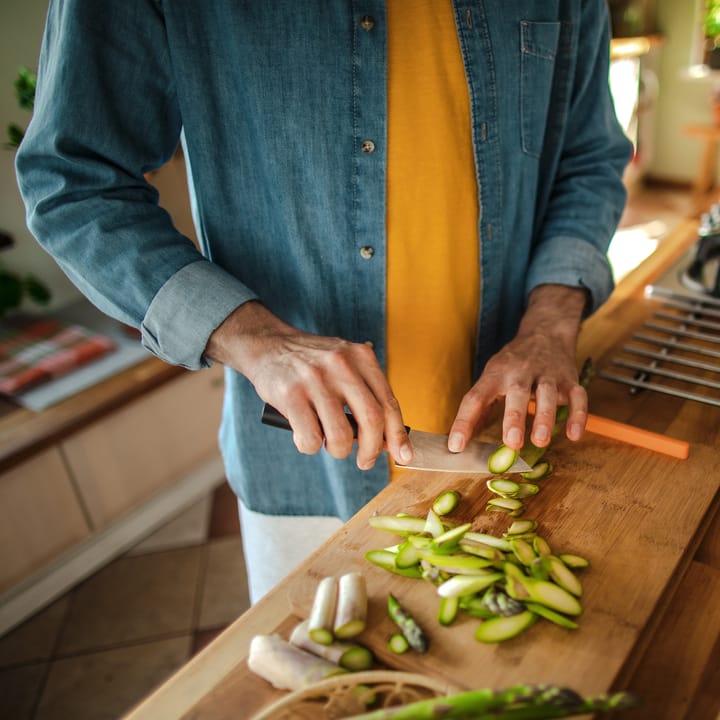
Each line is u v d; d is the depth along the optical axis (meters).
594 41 0.96
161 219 0.79
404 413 0.99
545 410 0.75
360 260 0.88
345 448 0.67
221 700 0.54
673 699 0.55
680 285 1.17
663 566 0.63
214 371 2.06
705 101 4.34
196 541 2.00
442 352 0.95
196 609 1.79
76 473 1.77
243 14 0.75
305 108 0.79
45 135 0.73
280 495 1.03
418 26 0.80
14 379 1.73
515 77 0.87
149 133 0.80
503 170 0.90
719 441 0.81
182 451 2.04
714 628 0.60
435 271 0.90
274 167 0.82
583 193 1.02
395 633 0.58
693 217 1.49
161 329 0.75
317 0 0.76
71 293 2.14
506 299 1.02
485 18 0.83
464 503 0.72
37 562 1.75
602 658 0.55
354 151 0.82
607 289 0.99
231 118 0.81
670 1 4.25
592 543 0.66
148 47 0.75
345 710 0.52
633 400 0.90
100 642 1.71
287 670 0.54
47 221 0.75
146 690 1.58
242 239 0.88
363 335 0.93
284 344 0.72
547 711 0.46
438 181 0.85
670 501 0.72
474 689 0.53
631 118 4.07
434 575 0.62
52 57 0.74
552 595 0.59
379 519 0.70
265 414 0.73
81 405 1.71
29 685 1.61
